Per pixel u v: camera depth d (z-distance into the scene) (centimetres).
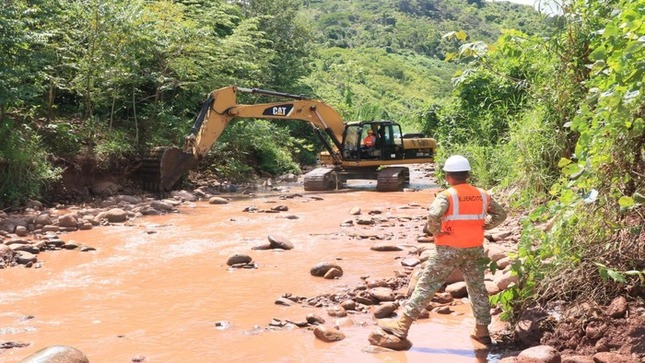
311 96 3469
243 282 811
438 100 3031
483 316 568
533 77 1130
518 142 1098
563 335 534
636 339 498
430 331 609
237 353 568
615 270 536
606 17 914
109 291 780
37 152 1485
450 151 1753
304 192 1838
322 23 11731
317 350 570
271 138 2422
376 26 11900
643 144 552
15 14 1452
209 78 2181
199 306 714
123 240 1088
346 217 1314
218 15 2547
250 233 1145
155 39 1858
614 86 507
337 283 794
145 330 636
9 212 1329
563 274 572
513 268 572
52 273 870
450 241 561
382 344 569
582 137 534
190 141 1700
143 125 1992
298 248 1008
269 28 3328
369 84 6931
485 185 1381
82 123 1775
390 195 1714
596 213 568
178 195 1636
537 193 1001
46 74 1631
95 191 1619
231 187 1905
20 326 651
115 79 1758
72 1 1745
